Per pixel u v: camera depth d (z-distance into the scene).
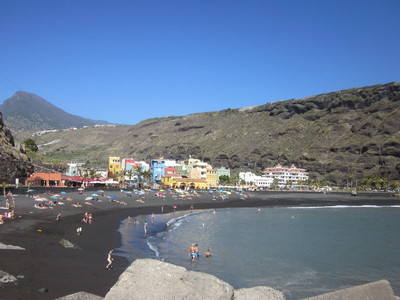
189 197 136.00
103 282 28.27
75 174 170.12
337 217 103.31
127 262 37.06
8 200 73.88
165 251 46.59
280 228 77.25
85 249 41.09
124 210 88.44
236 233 67.31
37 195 90.44
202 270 39.06
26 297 21.66
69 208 77.44
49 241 41.91
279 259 46.53
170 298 9.70
